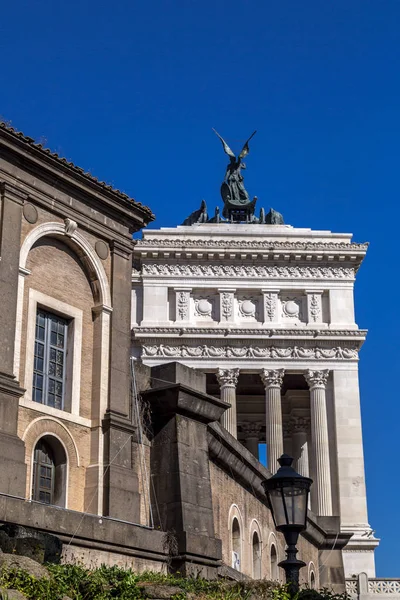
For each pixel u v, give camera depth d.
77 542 26.14
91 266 30.67
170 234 85.88
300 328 82.81
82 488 28.75
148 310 83.69
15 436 26.41
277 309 84.50
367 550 76.19
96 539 26.69
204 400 31.80
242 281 84.88
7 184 28.00
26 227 28.53
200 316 84.44
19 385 27.17
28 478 27.02
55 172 29.39
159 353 82.12
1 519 24.12
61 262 29.92
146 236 85.62
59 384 29.17
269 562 40.12
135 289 84.69
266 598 24.81
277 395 81.25
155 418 31.38
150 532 28.67
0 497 24.31
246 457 37.38
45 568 21.70
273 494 21.80
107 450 29.23
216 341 82.44
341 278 85.44
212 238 86.06
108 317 30.75
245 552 37.03
